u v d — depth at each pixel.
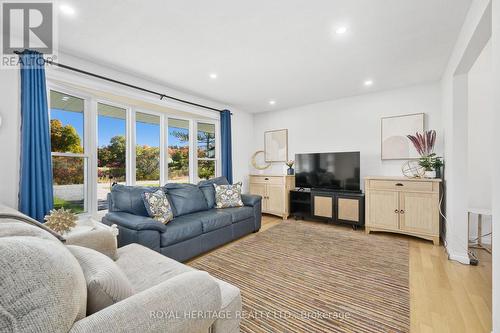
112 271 0.91
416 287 2.00
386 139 3.89
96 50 2.47
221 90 3.84
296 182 4.68
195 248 2.67
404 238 3.32
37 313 0.56
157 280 1.32
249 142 5.48
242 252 2.82
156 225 2.30
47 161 2.26
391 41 2.33
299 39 2.28
